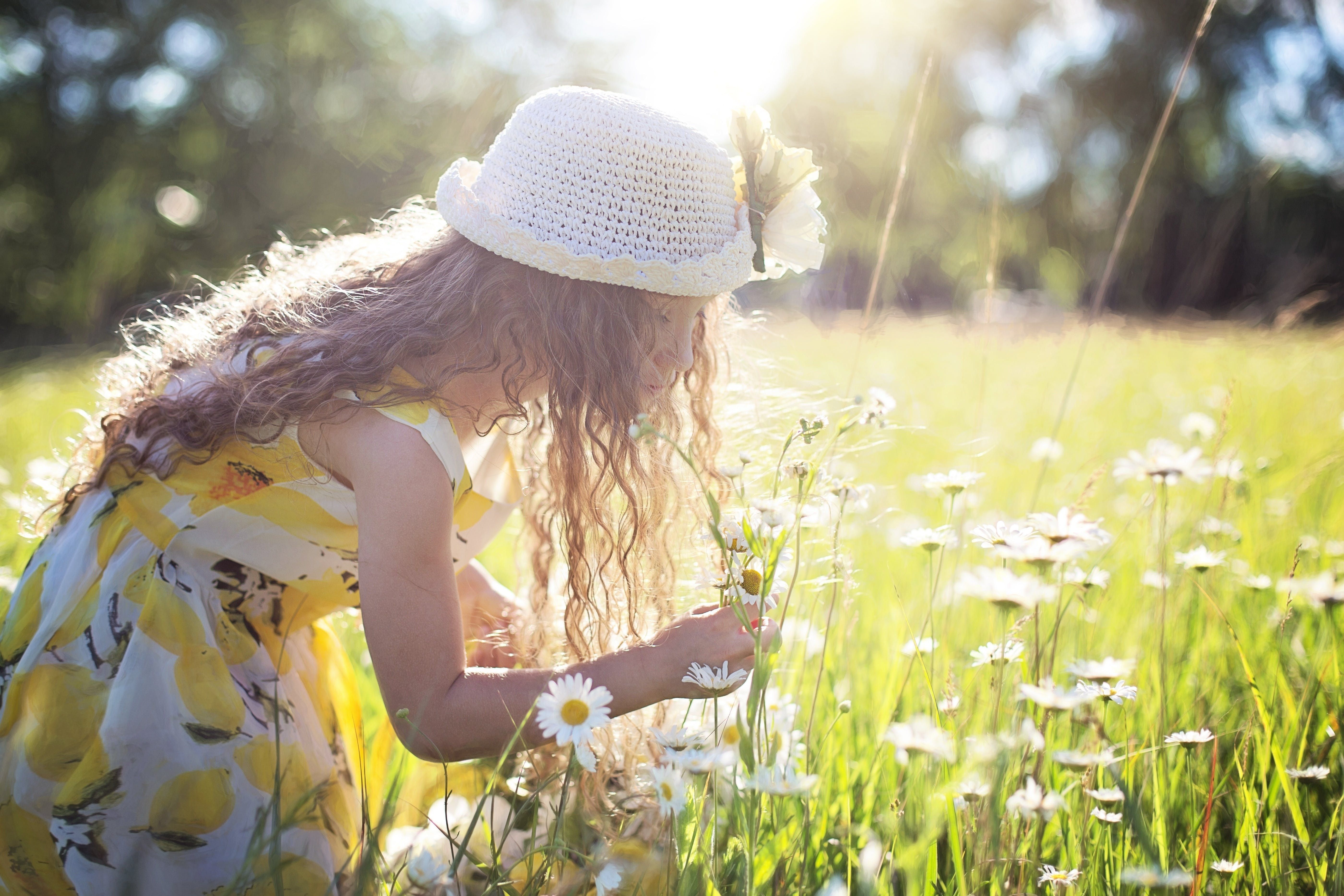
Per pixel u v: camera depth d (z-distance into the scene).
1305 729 1.54
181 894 1.30
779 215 1.47
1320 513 2.78
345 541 1.45
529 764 1.54
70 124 21.25
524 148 1.36
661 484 1.50
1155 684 1.73
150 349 1.55
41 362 9.66
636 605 1.55
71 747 1.31
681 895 1.15
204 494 1.37
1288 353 6.45
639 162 1.33
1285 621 1.75
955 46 20.19
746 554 1.25
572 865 1.40
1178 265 12.73
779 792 1.09
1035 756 1.37
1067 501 2.94
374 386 1.32
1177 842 1.38
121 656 1.33
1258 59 19.98
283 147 21.48
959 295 10.85
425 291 1.40
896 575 2.43
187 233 20.12
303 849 1.34
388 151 21.44
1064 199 19.61
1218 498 2.55
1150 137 19.22
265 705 1.39
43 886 1.33
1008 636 1.44
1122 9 20.72
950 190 17.97
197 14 21.52
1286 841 1.34
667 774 1.15
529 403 1.69
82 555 1.40
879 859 1.19
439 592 1.31
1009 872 1.21
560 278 1.36
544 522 1.78
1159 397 5.35
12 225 20.09
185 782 1.30
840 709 1.43
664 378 1.44
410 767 1.74
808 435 1.28
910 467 3.69
